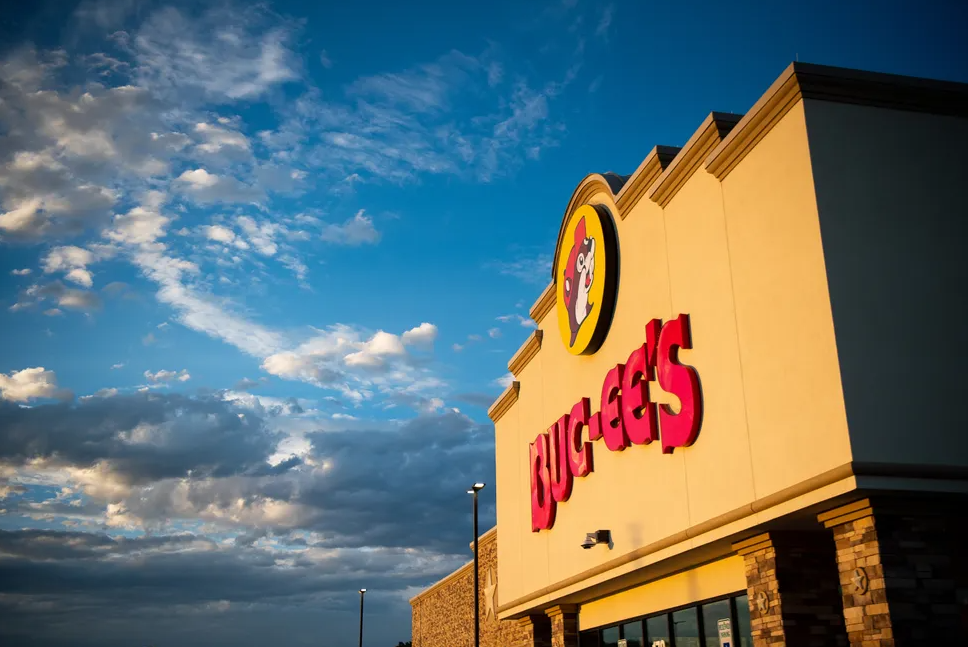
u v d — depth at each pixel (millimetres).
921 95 15180
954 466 13266
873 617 13133
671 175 18844
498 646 36000
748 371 15805
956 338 14047
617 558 21000
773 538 15766
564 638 26656
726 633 18266
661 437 18656
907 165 14859
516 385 30844
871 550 13258
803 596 15570
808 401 14102
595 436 22547
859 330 13750
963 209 14859
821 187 14414
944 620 12961
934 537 13359
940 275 14344
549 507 26188
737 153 16500
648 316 19891
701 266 17688
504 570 31516
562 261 25641
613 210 22453
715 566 18875
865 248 14227
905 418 13406
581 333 23391
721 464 16484
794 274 14727
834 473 13203
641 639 22531
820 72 14898
